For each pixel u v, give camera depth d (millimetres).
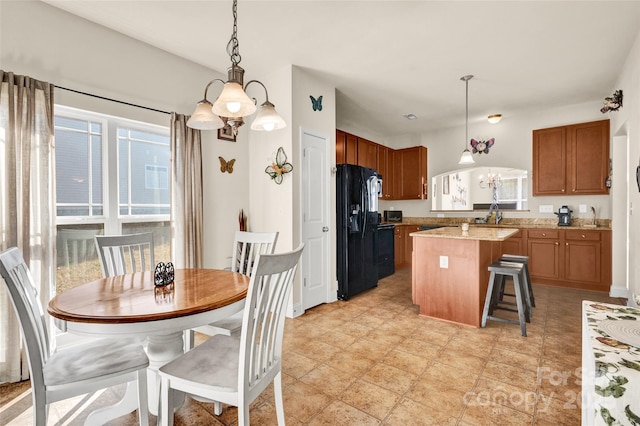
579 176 4445
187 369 1415
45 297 2193
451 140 5875
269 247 2443
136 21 2535
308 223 3539
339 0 2266
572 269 4359
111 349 1593
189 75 3234
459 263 3080
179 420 1714
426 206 6191
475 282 2990
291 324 3094
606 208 4453
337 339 2732
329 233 3818
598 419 721
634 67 2887
